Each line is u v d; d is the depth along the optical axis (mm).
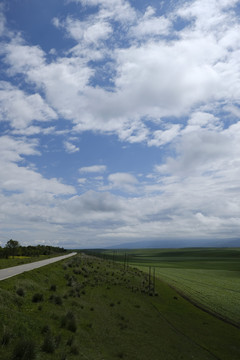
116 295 40781
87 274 55344
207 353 22531
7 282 25078
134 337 22656
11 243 103625
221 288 67375
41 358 11742
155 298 45875
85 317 23734
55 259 79750
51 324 17828
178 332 27641
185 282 75562
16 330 13711
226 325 33406
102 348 17391
